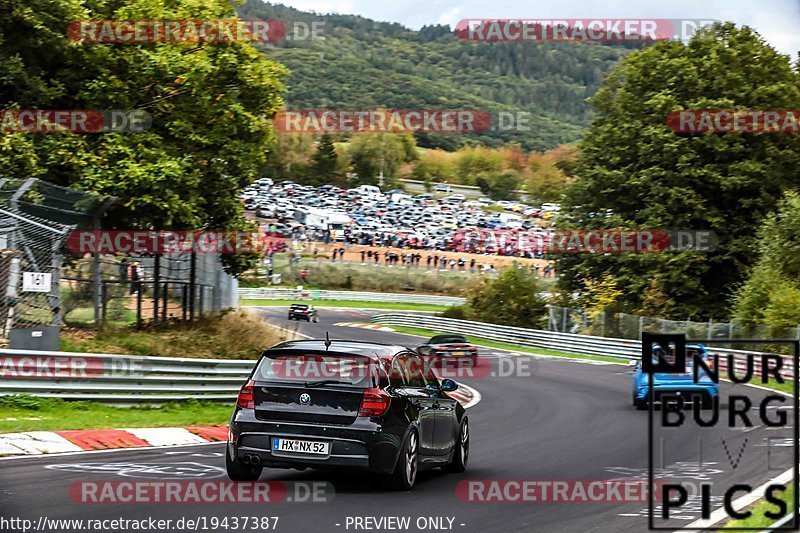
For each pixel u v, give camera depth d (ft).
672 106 379.96
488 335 402.31
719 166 380.37
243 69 204.54
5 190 153.38
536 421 155.74
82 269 178.09
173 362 156.25
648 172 382.01
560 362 317.01
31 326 148.15
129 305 188.55
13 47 185.26
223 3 213.05
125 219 195.93
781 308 278.46
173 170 188.65
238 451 82.17
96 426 122.52
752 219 384.27
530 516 72.59
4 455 94.89
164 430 123.54
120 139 190.80
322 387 81.51
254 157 213.46
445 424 92.99
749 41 393.91
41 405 135.44
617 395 207.51
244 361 169.58
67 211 158.71
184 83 195.42
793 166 379.96
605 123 419.13
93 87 188.85
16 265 150.10
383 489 83.46
